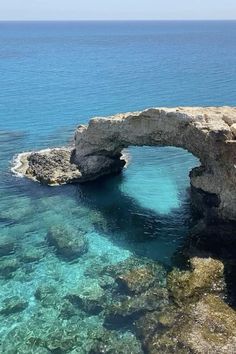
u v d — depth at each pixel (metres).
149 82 104.12
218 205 37.09
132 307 28.62
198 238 35.66
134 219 41.16
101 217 41.41
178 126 40.00
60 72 120.38
